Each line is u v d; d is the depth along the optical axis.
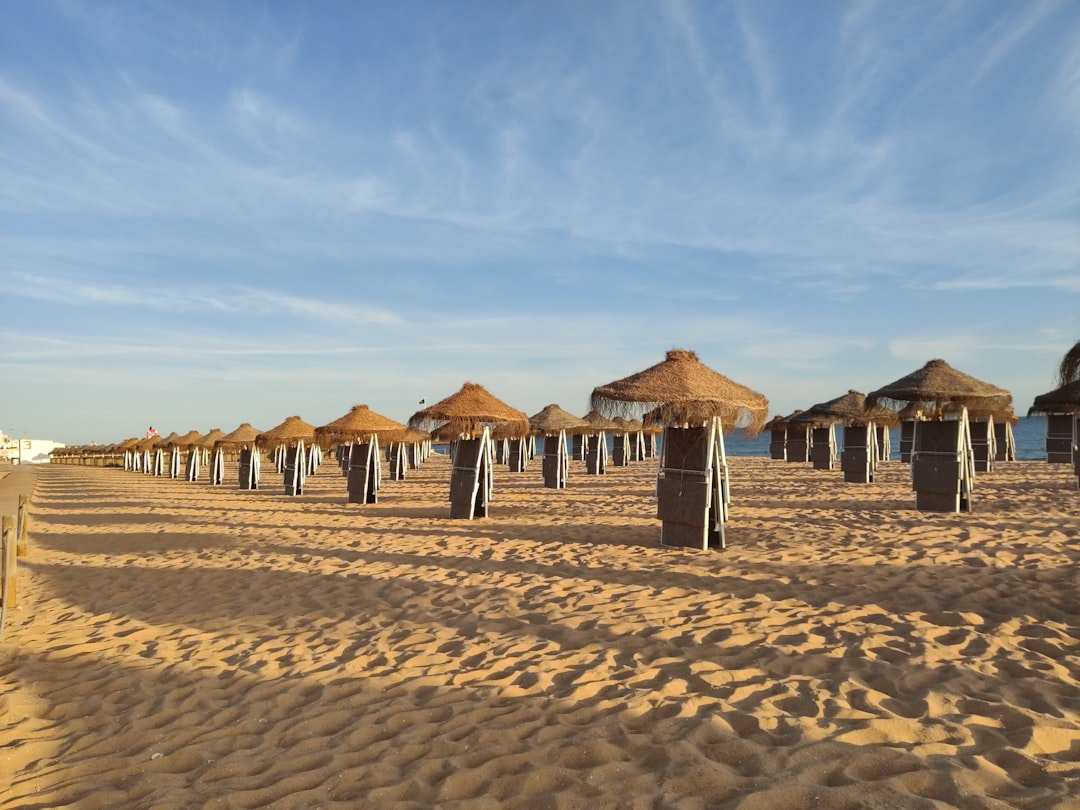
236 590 7.58
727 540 9.34
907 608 5.77
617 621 5.65
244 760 3.54
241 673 4.90
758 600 6.14
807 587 6.57
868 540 8.86
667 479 9.02
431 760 3.38
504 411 12.70
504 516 12.74
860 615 5.61
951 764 3.03
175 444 32.72
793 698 3.90
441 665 4.86
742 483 17.86
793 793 2.86
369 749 3.56
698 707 3.85
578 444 44.12
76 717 4.35
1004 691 3.92
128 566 9.52
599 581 7.12
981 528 9.41
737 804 2.79
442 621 5.95
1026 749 3.19
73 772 3.54
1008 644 4.79
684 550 8.62
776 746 3.31
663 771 3.12
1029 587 6.28
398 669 4.81
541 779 3.12
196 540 11.37
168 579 8.42
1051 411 10.11
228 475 32.84
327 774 3.32
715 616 5.69
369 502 16.23
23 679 5.05
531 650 5.06
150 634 6.07
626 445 28.06
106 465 61.22
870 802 2.76
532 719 3.82
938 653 4.61
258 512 15.01
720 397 8.62
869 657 4.58
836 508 12.24
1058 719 3.51
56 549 11.41
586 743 3.42
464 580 7.45
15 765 3.68
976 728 3.42
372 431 16.42
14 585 7.39
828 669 4.43
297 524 12.70
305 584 7.64
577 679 4.40
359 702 4.25
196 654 5.44
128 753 3.76
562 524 11.41
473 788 3.11
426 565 8.34
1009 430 24.58
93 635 6.14
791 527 10.23
